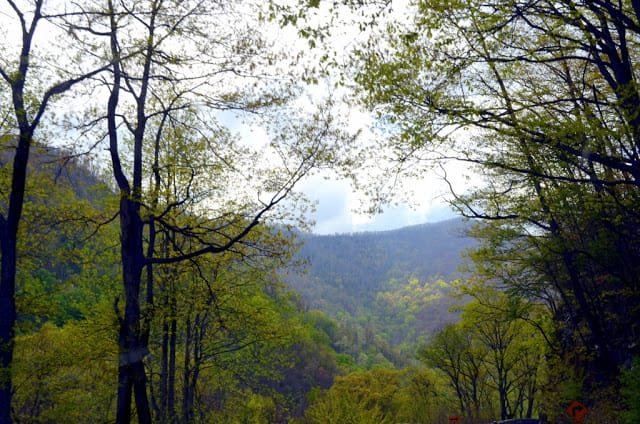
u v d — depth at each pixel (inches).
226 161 572.7
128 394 471.2
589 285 698.8
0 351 438.9
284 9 343.0
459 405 1467.8
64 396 598.5
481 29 401.4
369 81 399.9
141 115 526.9
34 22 459.8
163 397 611.8
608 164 389.4
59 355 529.0
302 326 753.6
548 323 839.1
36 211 528.1
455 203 534.3
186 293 621.6
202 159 561.6
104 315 562.9
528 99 478.6
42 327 694.5
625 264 582.2
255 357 718.5
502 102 489.4
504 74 431.5
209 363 715.4
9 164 515.5
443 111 397.7
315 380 2146.9
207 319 716.7
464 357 1275.8
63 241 565.3
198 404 706.8
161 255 639.8
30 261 531.8
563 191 490.0
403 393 1817.2
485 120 404.2
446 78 406.0
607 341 663.1
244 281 674.2
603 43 397.1
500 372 1181.1
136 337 477.7
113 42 496.4
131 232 492.1
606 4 367.6
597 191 504.1
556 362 765.9
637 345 601.6
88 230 564.4
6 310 450.0
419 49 397.1
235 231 607.2
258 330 669.9
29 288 523.5
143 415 469.1
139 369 477.1
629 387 473.7
